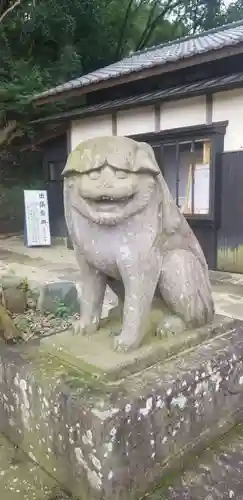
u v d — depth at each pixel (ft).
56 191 34.01
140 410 4.83
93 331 6.25
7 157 40.50
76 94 26.96
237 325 7.14
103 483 4.59
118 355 5.49
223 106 20.54
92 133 28.12
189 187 22.75
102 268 5.71
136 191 5.08
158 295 6.48
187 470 5.45
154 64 20.99
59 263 23.77
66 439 5.03
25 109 35.01
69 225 5.64
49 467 5.47
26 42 40.65
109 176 4.89
